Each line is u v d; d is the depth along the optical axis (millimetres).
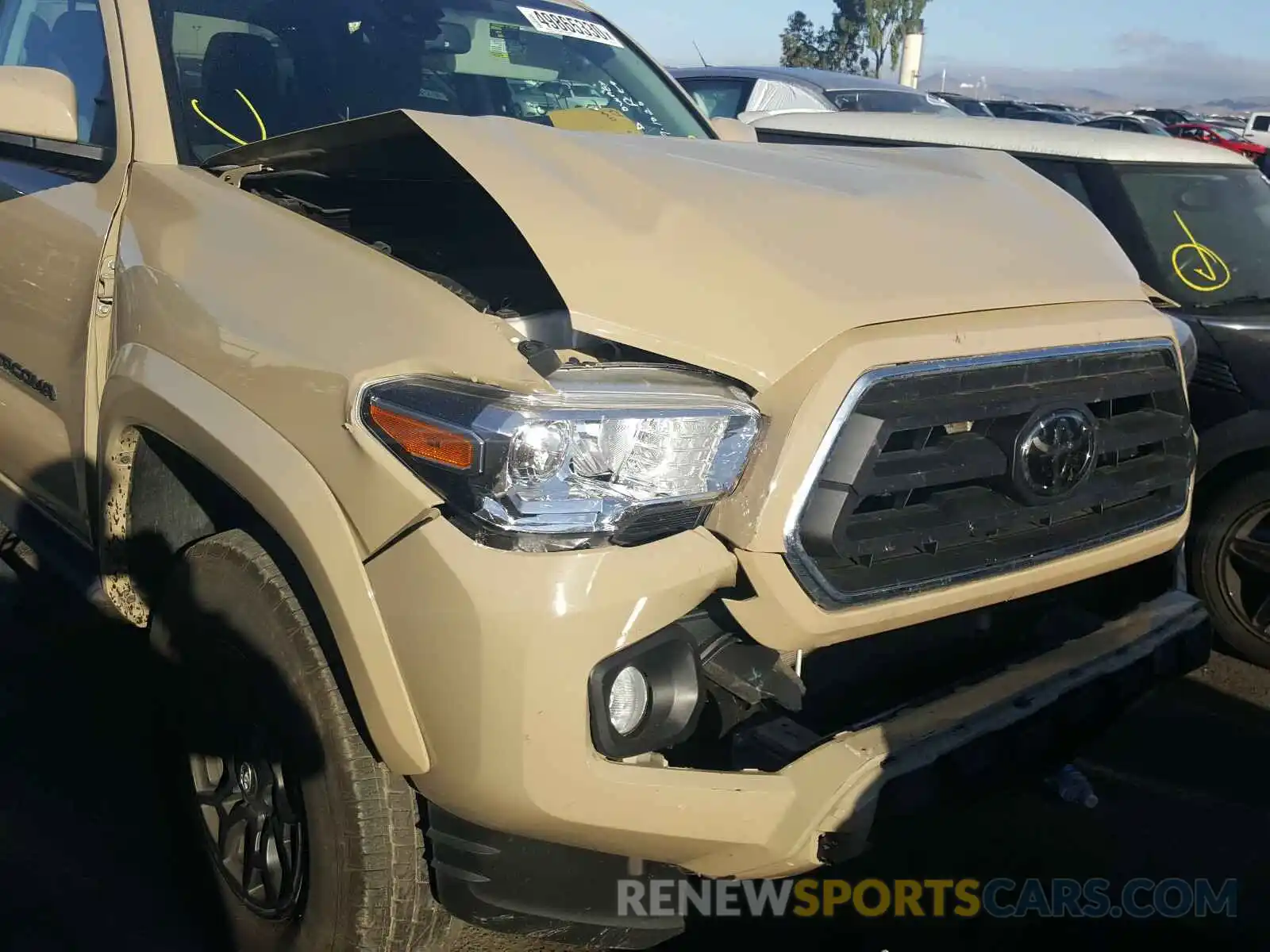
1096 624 2641
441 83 3514
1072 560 2336
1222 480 4156
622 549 1836
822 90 9109
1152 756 3625
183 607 2375
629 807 1860
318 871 2129
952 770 2141
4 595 4066
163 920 2666
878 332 2059
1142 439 2473
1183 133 28703
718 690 2104
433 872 2066
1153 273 4348
